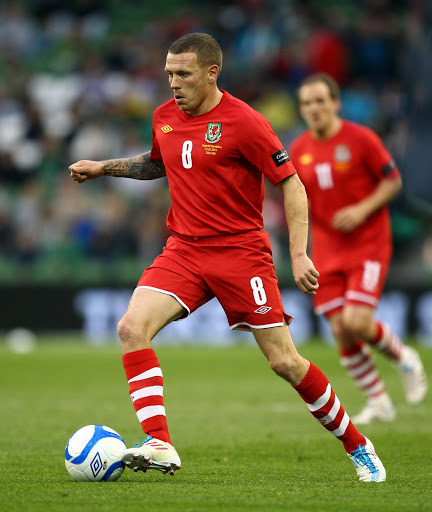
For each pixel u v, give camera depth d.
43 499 13.20
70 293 58.53
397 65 73.06
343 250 27.34
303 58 73.50
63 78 72.00
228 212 15.96
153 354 15.55
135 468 14.48
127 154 68.31
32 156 66.81
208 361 48.12
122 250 60.88
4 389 35.50
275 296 15.84
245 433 23.45
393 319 58.03
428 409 29.52
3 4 78.00
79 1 79.56
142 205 62.56
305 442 21.75
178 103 15.84
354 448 15.91
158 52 75.25
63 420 25.95
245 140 15.57
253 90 72.06
